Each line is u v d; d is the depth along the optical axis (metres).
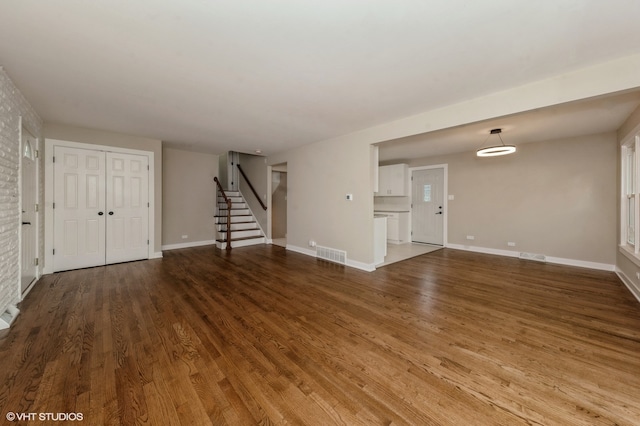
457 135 4.31
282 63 2.21
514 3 1.52
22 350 1.95
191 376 1.68
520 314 2.62
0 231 2.33
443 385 1.62
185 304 2.83
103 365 1.78
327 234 4.92
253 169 7.27
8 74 2.40
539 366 1.80
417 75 2.39
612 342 2.10
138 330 2.26
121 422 1.33
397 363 1.84
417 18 1.65
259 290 3.29
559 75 2.37
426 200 6.58
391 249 5.94
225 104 3.11
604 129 3.99
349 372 1.74
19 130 2.77
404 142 4.82
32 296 3.01
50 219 3.87
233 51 2.04
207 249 5.90
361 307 2.79
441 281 3.67
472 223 5.77
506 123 3.65
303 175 5.44
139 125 3.98
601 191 4.23
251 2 1.52
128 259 4.64
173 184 5.90
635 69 2.04
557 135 4.35
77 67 2.28
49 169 3.85
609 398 1.50
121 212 4.54
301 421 1.35
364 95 2.83
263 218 6.81
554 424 1.33
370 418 1.37
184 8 1.57
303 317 2.54
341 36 1.84
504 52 2.02
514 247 5.18
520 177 5.07
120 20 1.67
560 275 3.93
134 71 2.35
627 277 3.45
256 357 1.89
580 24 1.69
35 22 1.69
